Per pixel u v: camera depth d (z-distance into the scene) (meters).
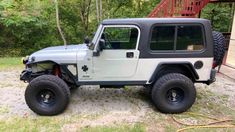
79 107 4.94
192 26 4.44
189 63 4.53
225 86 6.34
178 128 4.14
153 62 4.52
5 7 11.77
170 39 4.47
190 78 4.80
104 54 4.46
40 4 12.91
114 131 4.00
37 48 12.66
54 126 4.18
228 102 5.30
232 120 4.45
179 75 4.60
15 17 11.59
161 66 4.56
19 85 6.29
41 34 12.76
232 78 6.82
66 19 13.77
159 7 8.86
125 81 4.62
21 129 4.06
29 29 12.16
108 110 4.82
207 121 4.41
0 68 8.13
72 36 13.67
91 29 13.99
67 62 4.53
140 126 4.18
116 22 4.41
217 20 13.51
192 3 8.55
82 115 4.60
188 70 4.66
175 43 4.49
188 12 8.40
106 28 4.41
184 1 8.76
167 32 4.45
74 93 5.71
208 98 5.51
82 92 5.80
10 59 9.91
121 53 4.46
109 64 4.51
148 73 4.57
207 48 4.51
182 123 4.31
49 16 13.07
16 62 9.10
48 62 4.61
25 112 4.71
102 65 4.52
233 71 7.53
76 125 4.22
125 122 4.33
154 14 8.89
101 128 4.10
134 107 4.97
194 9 8.45
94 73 4.57
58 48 5.05
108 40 4.46
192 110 4.86
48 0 13.23
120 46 4.46
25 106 4.99
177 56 4.50
